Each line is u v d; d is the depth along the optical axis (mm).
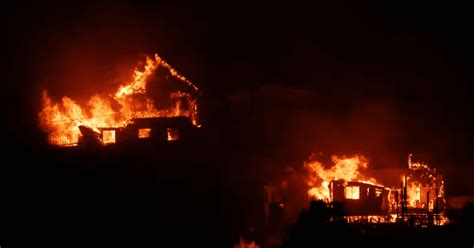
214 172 49938
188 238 46469
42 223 46688
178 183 48750
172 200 47875
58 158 49781
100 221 46688
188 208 47812
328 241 40531
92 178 48500
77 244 45750
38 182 48594
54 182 48500
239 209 48812
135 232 46219
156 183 48500
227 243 46875
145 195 47844
